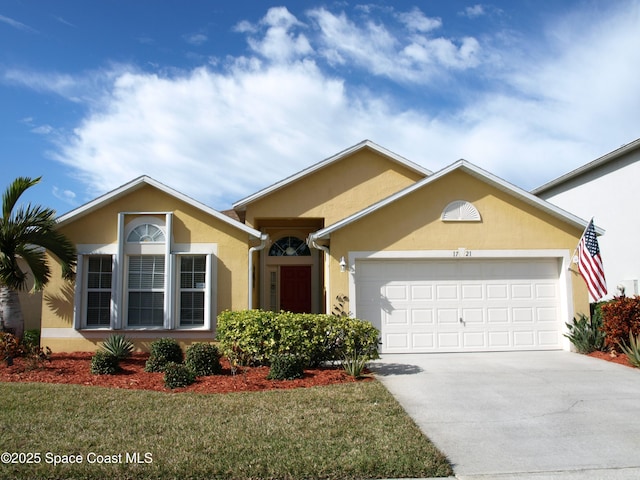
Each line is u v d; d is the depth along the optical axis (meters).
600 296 12.90
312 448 6.27
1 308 11.62
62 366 10.99
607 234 17.97
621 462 6.10
